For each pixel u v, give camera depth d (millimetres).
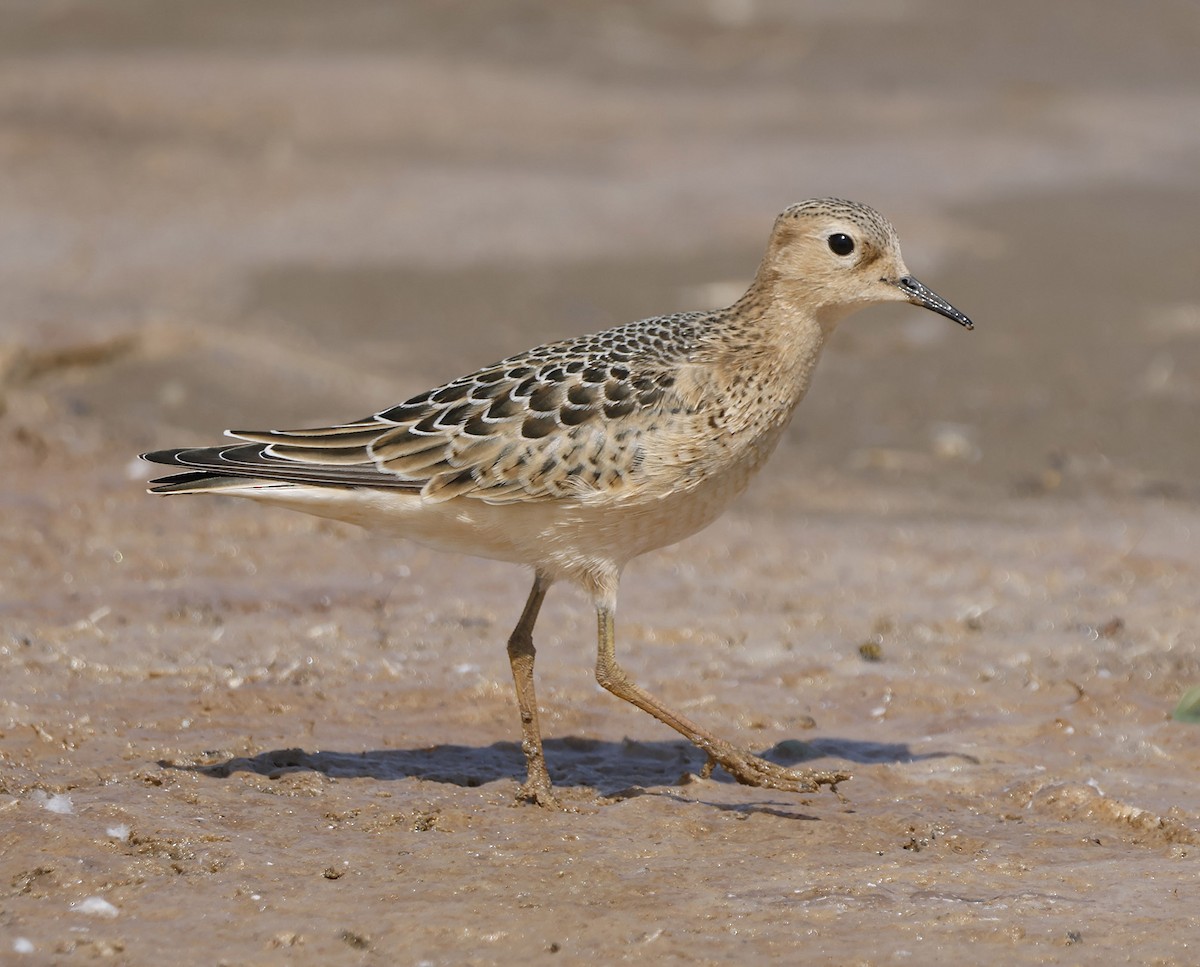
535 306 22359
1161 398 19516
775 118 32375
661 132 31375
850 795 10219
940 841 9453
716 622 13305
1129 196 27938
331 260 24141
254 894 8500
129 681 11617
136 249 24234
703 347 10000
